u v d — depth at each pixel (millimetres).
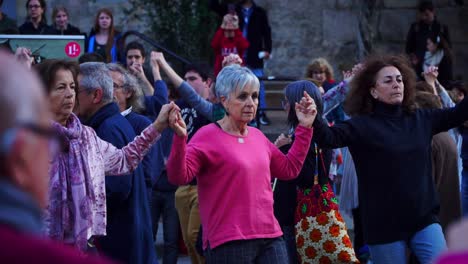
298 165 6449
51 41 10719
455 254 2262
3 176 2273
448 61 15383
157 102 9055
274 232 6160
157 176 8797
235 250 5992
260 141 6328
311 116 6465
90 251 5746
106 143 5758
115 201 6336
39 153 2318
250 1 15523
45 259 2182
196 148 6070
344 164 10070
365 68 6875
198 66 10375
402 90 6727
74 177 5477
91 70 6469
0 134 2217
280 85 17062
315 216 7285
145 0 16328
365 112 6871
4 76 2229
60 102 5578
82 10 17500
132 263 6426
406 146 6582
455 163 8859
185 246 9492
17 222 2221
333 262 7246
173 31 16141
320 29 18016
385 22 17109
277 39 18016
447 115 6824
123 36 13250
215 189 6086
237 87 6137
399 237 6551
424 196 6582
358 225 10094
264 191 6156
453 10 17266
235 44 14383
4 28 13773
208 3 16188
